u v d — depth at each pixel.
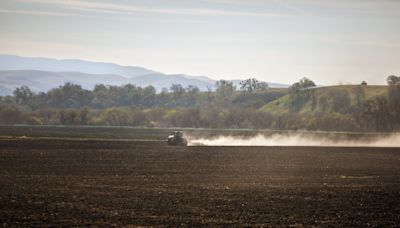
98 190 99.69
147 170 130.12
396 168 146.00
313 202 92.12
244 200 92.50
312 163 155.12
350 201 93.50
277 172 132.62
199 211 82.94
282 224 76.00
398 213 84.44
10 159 144.25
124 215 79.38
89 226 73.00
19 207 83.25
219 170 133.75
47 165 134.12
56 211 81.19
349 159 169.75
